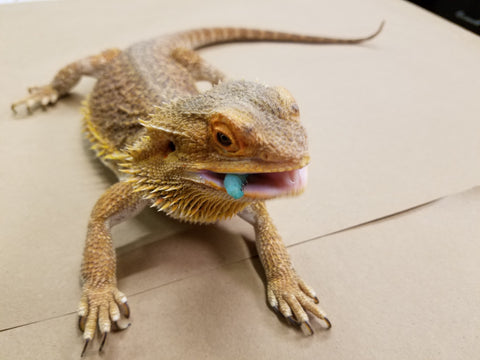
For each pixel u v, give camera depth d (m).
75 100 0.24
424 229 0.17
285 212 0.18
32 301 0.14
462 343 0.13
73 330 0.13
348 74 0.27
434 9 0.40
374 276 0.15
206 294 0.14
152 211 0.17
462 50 0.30
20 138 0.21
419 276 0.15
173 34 0.25
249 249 0.16
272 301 0.14
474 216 0.18
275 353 0.13
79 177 0.19
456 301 0.14
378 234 0.17
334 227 0.17
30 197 0.18
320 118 0.23
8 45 0.28
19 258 0.15
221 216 0.13
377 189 0.19
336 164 0.20
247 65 0.27
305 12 0.35
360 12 0.35
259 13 0.34
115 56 0.22
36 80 0.25
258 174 0.11
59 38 0.29
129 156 0.14
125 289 0.14
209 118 0.11
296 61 0.28
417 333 0.13
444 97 0.25
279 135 0.10
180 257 0.15
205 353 0.13
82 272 0.14
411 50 0.30
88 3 0.34
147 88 0.17
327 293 0.15
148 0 0.35
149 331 0.13
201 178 0.11
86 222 0.17
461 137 0.22
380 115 0.24
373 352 0.13
